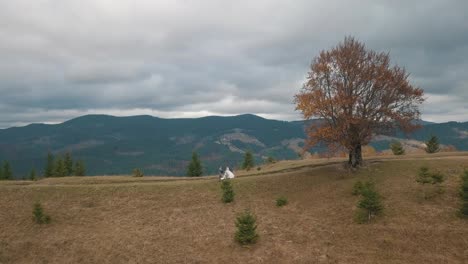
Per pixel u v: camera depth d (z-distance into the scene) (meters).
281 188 44.09
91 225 38.91
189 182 50.41
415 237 27.44
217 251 30.23
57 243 35.06
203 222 36.62
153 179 55.53
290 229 32.59
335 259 26.47
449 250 25.31
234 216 37.34
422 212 31.00
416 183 37.56
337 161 55.88
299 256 27.69
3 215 42.00
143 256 30.94
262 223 34.75
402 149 68.69
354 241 28.59
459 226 27.86
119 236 35.19
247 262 27.97
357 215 32.38
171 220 38.09
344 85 43.19
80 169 96.44
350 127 42.75
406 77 43.19
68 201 45.22
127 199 45.06
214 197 43.94
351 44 44.09
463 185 29.48
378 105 42.56
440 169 40.62
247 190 44.84
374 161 47.69
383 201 34.56
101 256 31.94
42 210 40.25
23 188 49.03
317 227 32.09
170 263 29.33
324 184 42.50
